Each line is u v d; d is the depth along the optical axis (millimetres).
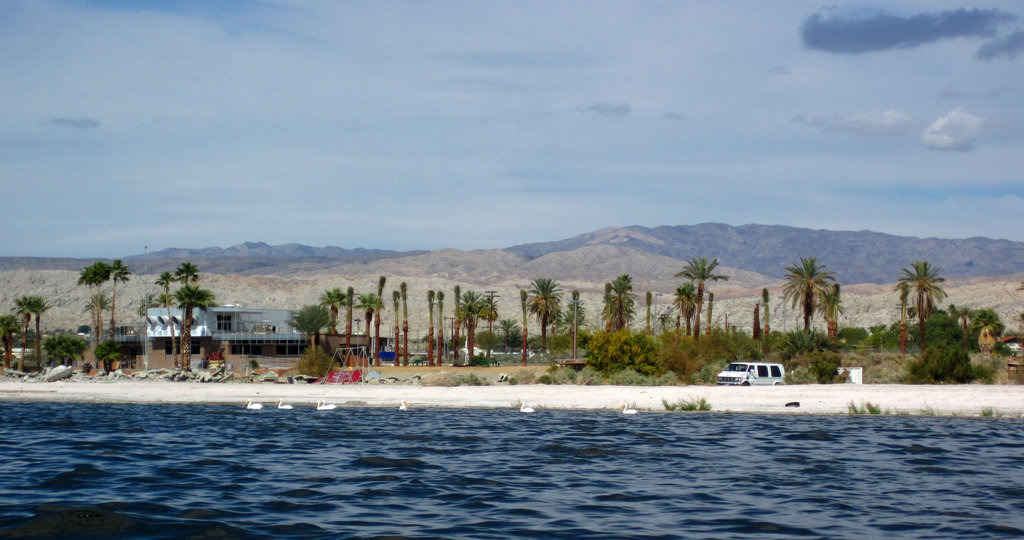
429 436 34625
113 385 67000
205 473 24906
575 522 18281
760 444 32188
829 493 21984
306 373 82500
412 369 88875
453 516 18844
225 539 16656
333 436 34656
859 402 48094
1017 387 55500
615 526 17906
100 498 20875
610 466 26516
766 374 58594
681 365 67375
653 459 28031
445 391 57094
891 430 37344
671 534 17203
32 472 25031
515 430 37062
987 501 20984
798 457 28547
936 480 24078
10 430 36938
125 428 37844
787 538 16969
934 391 52469
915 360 65688
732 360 73125
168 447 30969
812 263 82750
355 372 76062
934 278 90125
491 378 77125
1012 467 26484
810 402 48219
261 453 29297
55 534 17109
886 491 22328
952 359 61594
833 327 83125
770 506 20203
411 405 51219
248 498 20953
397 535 16922
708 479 24141
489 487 22656
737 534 17266
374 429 37500
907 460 27891
